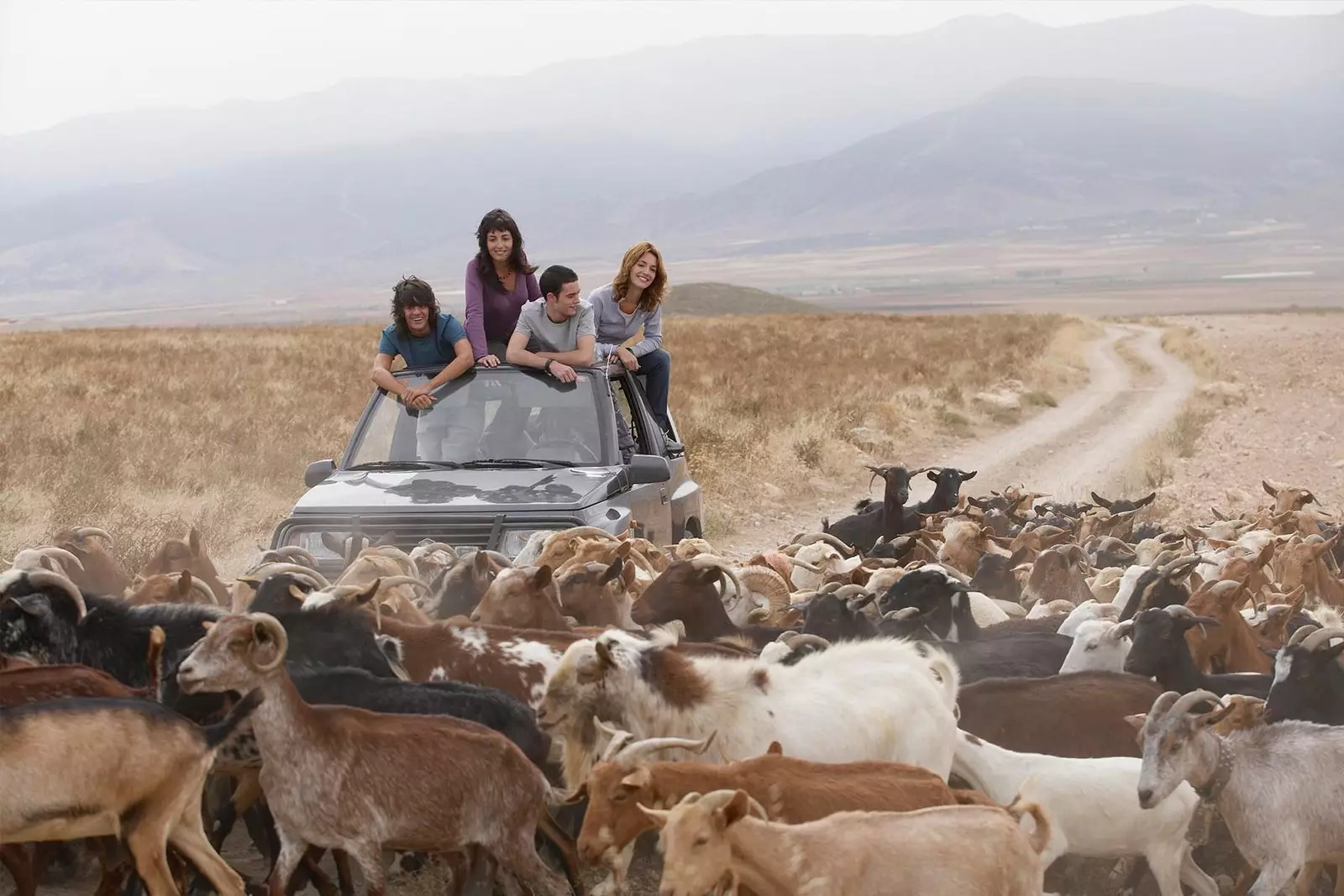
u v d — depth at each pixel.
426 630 8.96
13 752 6.48
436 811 7.27
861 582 12.53
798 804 6.94
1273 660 10.91
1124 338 84.88
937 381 45.62
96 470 21.73
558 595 10.27
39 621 8.31
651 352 15.04
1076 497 27.03
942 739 8.27
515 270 13.91
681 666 7.95
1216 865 8.84
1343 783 7.72
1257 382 52.78
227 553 18.09
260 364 42.66
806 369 48.25
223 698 7.70
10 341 53.47
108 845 7.33
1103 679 8.98
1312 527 17.42
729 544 21.47
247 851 8.77
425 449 13.30
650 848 8.55
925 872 6.37
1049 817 7.15
